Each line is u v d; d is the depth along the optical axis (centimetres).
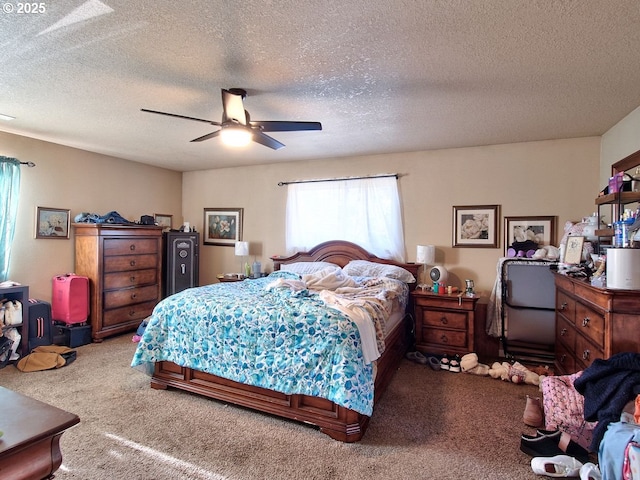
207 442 212
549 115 296
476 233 401
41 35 184
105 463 191
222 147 422
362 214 454
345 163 467
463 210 407
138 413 246
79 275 420
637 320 187
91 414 244
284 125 252
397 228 434
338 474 184
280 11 161
